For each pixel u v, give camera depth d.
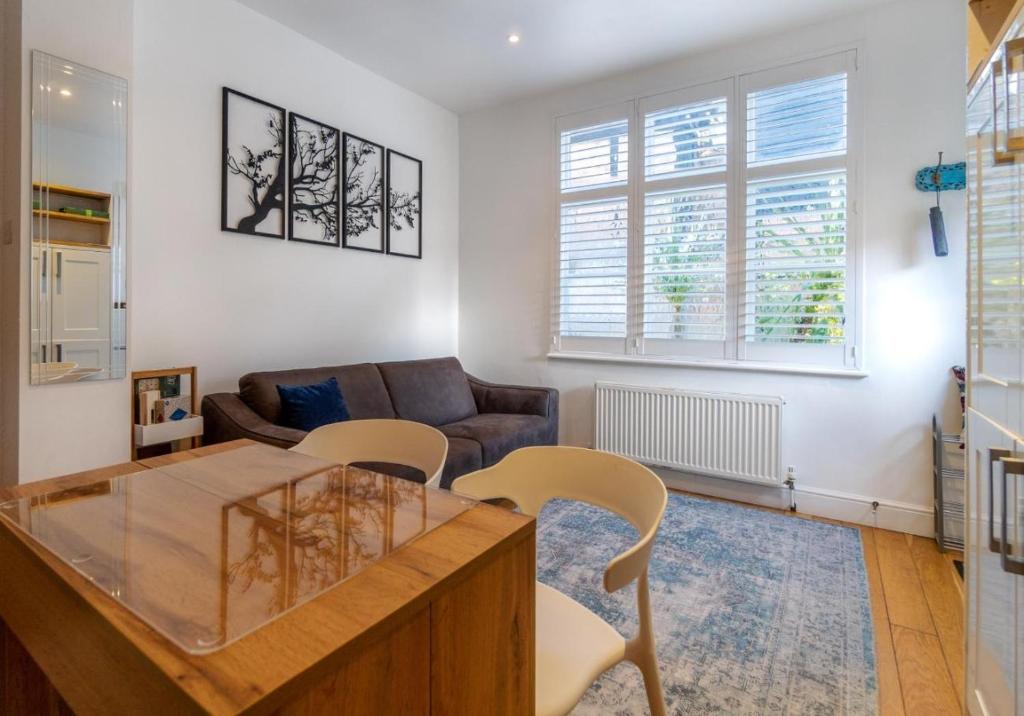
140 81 2.41
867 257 2.79
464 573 0.69
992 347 1.10
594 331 3.72
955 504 2.54
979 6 1.19
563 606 1.17
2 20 1.98
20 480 1.94
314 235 3.21
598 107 3.66
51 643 0.69
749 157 3.11
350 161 3.42
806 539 2.61
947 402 2.62
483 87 3.78
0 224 2.03
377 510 0.90
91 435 2.11
